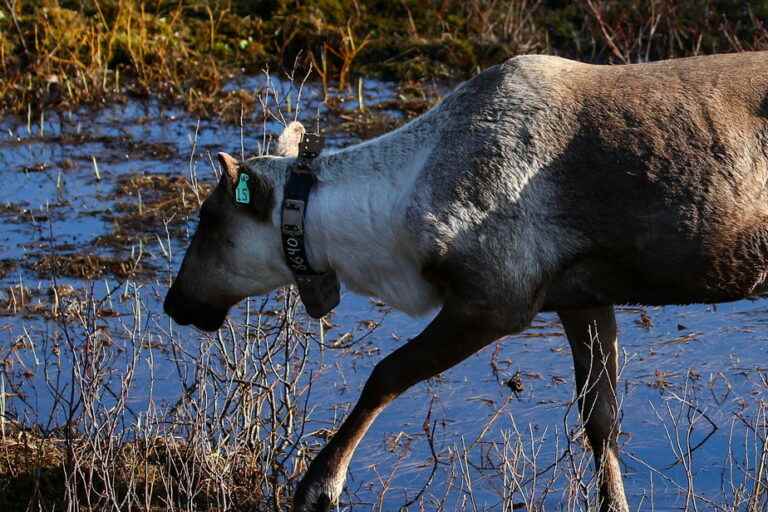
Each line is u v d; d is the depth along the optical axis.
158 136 14.56
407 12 17.06
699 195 6.57
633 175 6.63
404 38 16.56
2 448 8.24
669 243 6.66
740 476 8.17
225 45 16.56
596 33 16.16
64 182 13.36
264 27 16.81
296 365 9.70
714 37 15.79
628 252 6.74
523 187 6.73
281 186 7.38
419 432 8.90
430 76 16.02
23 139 14.55
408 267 7.17
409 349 7.01
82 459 7.67
